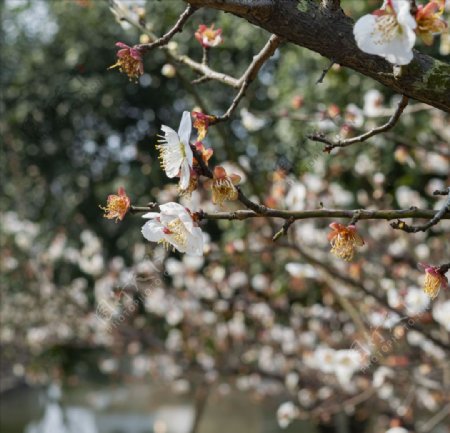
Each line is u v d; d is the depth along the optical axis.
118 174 12.72
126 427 10.77
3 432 11.18
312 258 3.44
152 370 7.50
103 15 11.89
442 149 4.96
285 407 4.90
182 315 6.73
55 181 13.05
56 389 13.04
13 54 13.05
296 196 3.52
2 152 12.60
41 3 12.84
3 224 9.02
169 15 6.90
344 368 3.85
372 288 4.67
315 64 7.36
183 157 1.55
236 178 1.61
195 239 1.59
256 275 6.46
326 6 1.57
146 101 12.20
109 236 12.42
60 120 12.70
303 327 6.26
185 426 10.34
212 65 8.70
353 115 3.49
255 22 1.59
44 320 8.76
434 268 1.65
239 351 6.86
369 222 5.29
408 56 1.40
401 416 4.59
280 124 6.93
